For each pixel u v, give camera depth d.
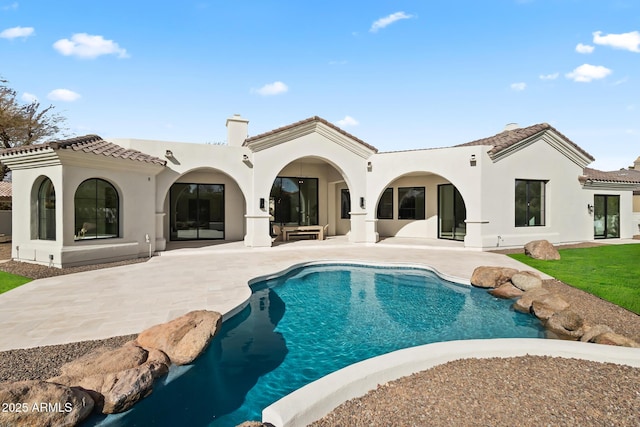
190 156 18.45
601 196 23.84
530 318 9.11
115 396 4.81
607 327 7.13
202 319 6.90
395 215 25.27
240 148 19.39
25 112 28.84
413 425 4.19
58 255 13.06
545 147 20.69
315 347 7.44
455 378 5.28
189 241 22.05
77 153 13.28
